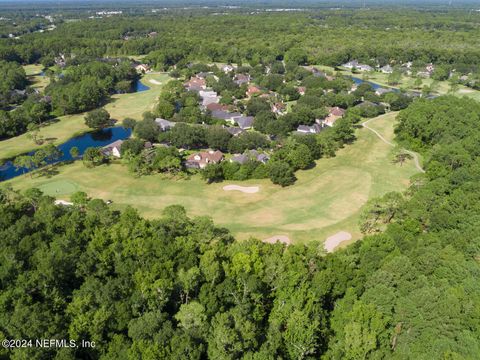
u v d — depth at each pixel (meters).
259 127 177.25
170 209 93.94
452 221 88.25
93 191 125.81
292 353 58.41
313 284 70.12
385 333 59.25
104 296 64.12
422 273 71.94
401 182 132.75
